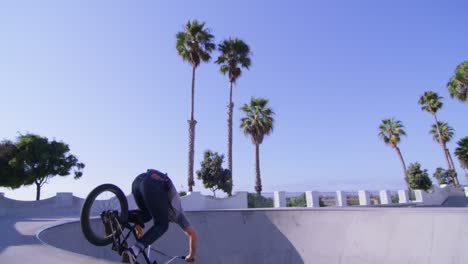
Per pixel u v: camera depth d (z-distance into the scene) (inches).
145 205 121.2
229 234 541.6
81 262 135.9
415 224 404.8
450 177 1704.0
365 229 457.7
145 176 120.0
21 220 447.5
